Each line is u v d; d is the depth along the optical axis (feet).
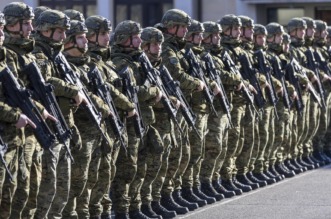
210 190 77.41
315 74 100.17
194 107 73.77
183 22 72.54
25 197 53.16
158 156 67.05
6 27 53.98
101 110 59.36
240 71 83.71
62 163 56.44
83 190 59.57
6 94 51.88
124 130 63.16
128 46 66.03
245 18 86.69
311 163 100.78
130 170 64.69
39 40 56.65
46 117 53.01
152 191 68.80
